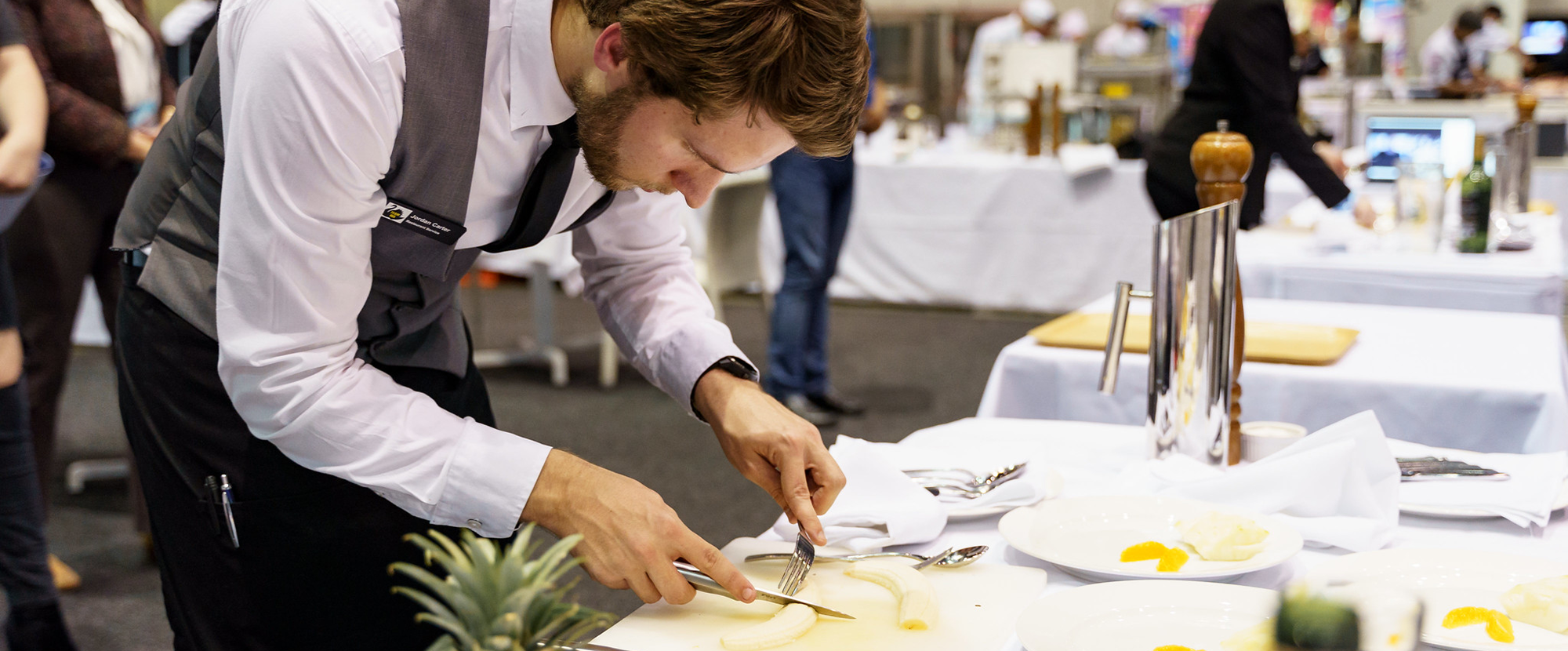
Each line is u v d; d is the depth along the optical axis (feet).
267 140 2.80
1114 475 4.12
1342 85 17.10
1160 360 4.00
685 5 2.52
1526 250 8.24
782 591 2.98
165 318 3.47
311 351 3.00
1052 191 17.31
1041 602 2.77
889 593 2.99
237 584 3.61
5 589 6.22
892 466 3.52
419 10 2.95
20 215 7.75
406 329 3.65
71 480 10.71
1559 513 3.66
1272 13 9.43
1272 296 7.84
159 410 3.54
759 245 13.56
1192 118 10.11
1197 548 3.16
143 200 3.52
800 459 3.38
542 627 1.90
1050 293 17.63
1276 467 3.56
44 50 7.92
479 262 16.44
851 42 2.62
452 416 3.14
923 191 18.11
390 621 3.76
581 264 4.31
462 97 3.01
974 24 31.99
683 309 4.05
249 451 3.48
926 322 18.39
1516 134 9.63
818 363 13.01
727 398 3.66
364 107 2.84
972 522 3.64
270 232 2.85
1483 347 5.64
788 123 2.64
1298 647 1.81
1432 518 3.62
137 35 8.64
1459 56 23.38
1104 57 18.92
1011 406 5.73
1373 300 7.59
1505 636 2.57
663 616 2.89
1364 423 3.64
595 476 2.98
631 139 2.86
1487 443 4.91
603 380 14.42
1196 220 3.83
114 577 8.52
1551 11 29.48
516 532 3.06
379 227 3.16
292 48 2.77
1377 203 10.68
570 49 2.95
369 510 3.63
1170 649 2.57
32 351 7.95
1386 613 1.82
